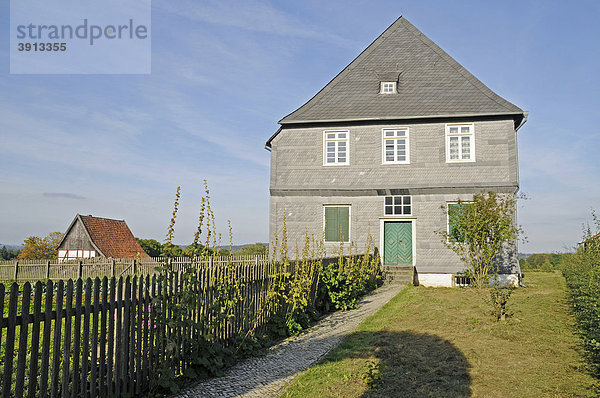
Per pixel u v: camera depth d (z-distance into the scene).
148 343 5.76
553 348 7.82
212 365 6.74
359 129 19.64
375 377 6.18
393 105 19.61
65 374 4.45
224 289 7.38
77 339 4.63
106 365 5.04
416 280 18.25
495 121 18.30
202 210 7.09
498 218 15.07
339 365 7.05
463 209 15.77
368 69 21.27
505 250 17.38
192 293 6.48
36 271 26.78
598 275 9.06
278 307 9.70
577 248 18.67
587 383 6.13
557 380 6.29
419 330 9.28
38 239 45.12
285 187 19.97
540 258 36.56
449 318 10.30
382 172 19.20
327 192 19.62
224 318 7.30
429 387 6.07
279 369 6.96
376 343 8.36
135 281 5.53
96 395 4.87
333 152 19.91
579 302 9.45
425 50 21.22
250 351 7.80
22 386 4.09
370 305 12.96
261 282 9.03
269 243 19.83
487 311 11.08
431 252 18.31
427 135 18.94
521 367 6.86
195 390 5.96
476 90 19.34
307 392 5.86
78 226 40.59
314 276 11.65
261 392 5.92
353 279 14.43
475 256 15.92
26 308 4.14
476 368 6.84
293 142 20.25
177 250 6.37
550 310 11.27
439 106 19.00
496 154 18.12
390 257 18.94
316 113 20.06
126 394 5.26
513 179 17.81
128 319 5.39
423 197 18.69
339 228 19.44
